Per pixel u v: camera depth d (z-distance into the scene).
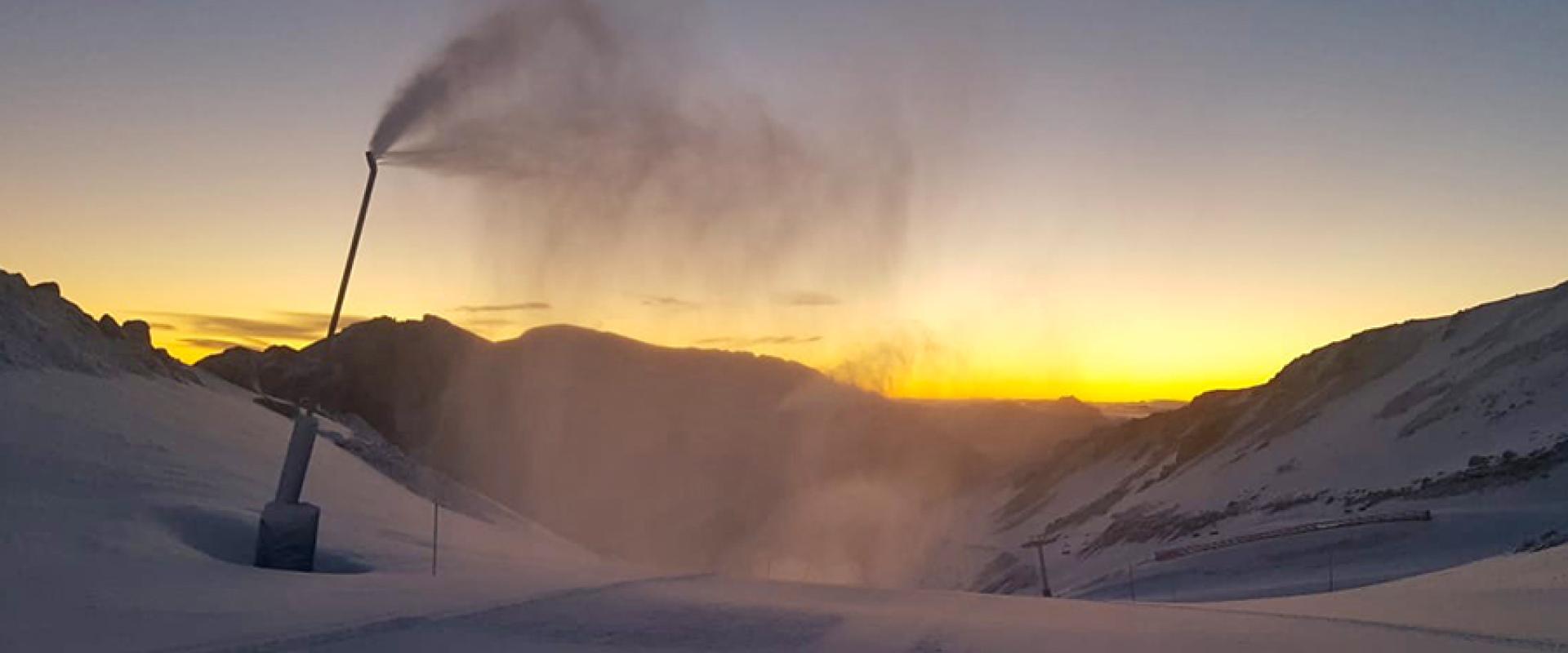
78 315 38.19
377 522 25.81
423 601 14.27
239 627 11.55
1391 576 35.34
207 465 26.23
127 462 23.89
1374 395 87.56
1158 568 46.97
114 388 32.81
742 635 13.30
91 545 16.66
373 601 14.08
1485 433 61.88
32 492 19.47
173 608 12.58
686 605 15.67
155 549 17.28
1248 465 84.56
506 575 18.64
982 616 16.53
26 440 22.95
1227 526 62.75
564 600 15.27
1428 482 53.84
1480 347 82.38
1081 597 45.75
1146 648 13.22
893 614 16.16
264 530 18.06
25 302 35.16
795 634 13.59
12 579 13.49
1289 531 46.00
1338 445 76.94
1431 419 71.44
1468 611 16.31
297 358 79.44
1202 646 13.46
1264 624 15.74
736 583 20.08
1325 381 100.56
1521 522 38.69
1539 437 52.88
